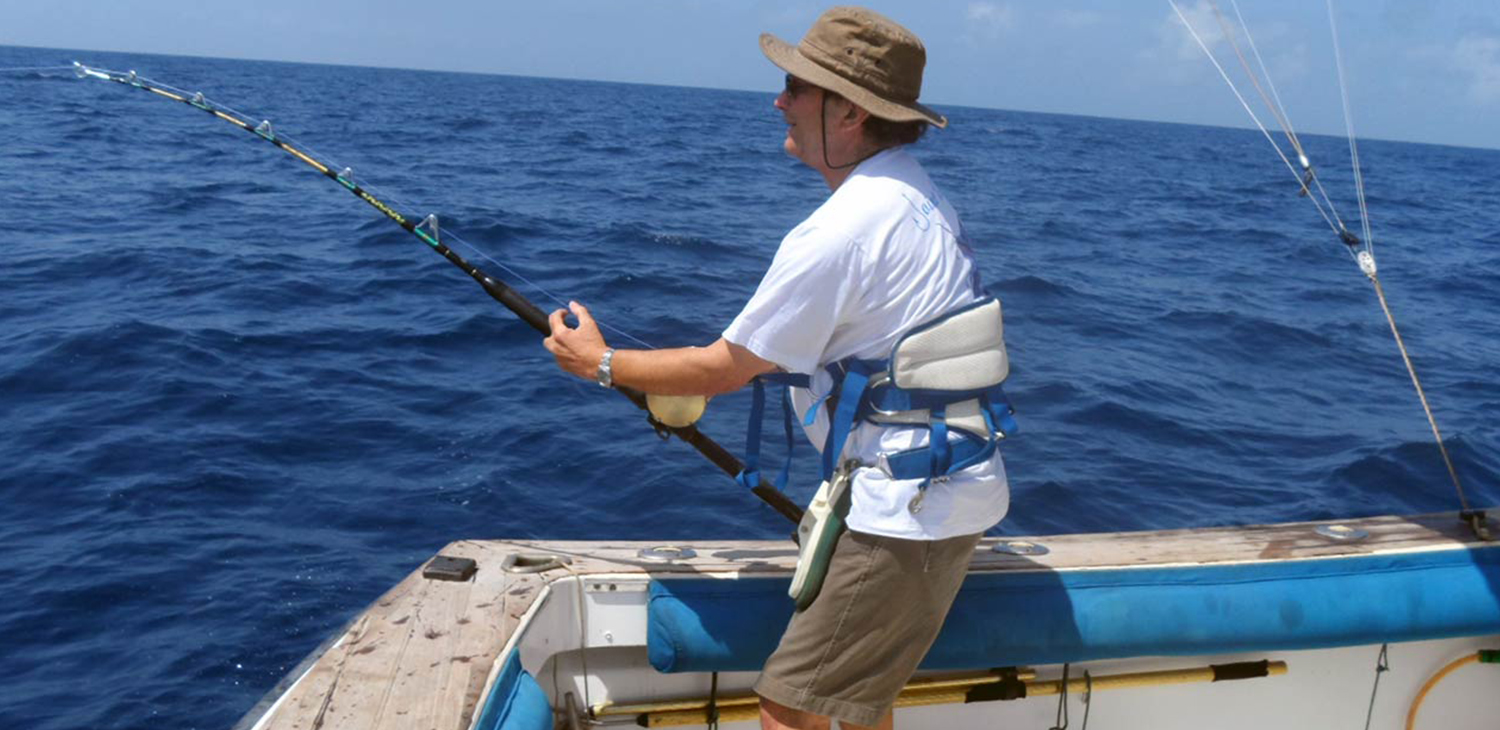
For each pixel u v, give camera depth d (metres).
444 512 6.23
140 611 5.16
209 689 4.64
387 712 1.71
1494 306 15.29
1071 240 19.38
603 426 7.49
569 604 2.12
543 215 17.28
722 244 15.55
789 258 1.75
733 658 2.08
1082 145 64.31
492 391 8.23
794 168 30.44
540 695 1.89
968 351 1.78
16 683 4.62
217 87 54.94
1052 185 32.25
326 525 6.04
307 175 21.70
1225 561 2.24
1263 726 2.46
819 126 1.87
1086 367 9.65
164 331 9.23
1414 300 15.20
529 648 2.04
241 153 25.31
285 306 10.55
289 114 39.25
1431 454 7.70
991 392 1.82
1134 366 9.89
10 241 13.02
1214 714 2.43
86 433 7.10
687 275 13.03
